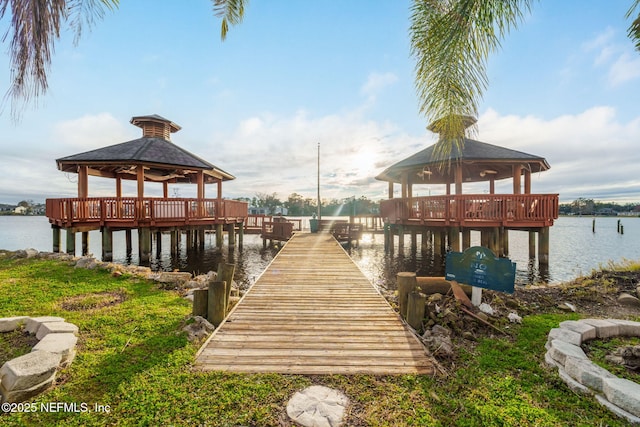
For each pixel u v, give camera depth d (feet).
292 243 41.27
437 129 10.59
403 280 13.52
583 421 6.61
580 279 20.40
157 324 12.10
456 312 12.98
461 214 32.30
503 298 14.88
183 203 37.40
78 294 16.07
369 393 7.82
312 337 11.32
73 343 9.22
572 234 88.79
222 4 12.85
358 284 19.03
